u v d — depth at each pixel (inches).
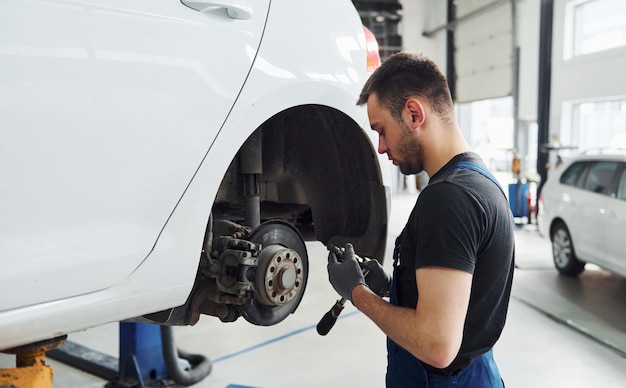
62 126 35.0
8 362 119.3
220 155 45.1
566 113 326.0
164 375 113.3
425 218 42.1
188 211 43.2
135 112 38.9
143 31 39.5
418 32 514.0
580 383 110.8
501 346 130.4
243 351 128.6
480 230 42.0
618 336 135.2
